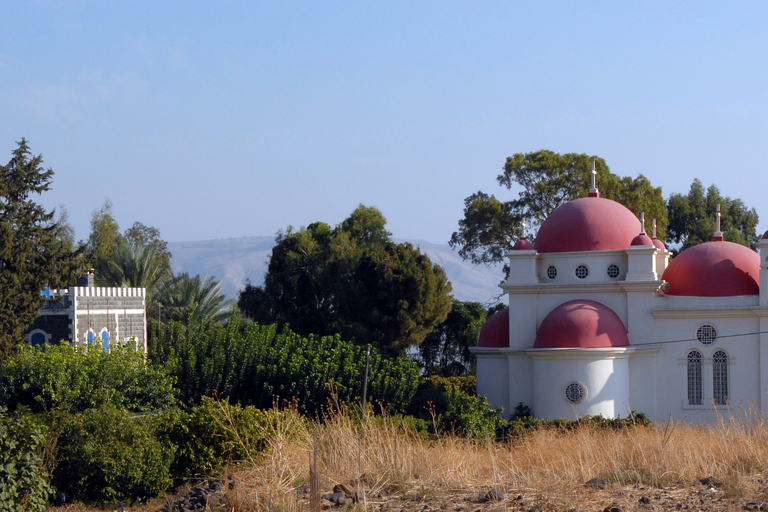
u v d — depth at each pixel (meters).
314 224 66.19
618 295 35.91
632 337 35.44
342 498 12.12
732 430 17.31
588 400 33.34
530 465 15.23
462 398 29.58
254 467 14.44
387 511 11.39
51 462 18.62
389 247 49.38
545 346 34.25
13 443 12.23
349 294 48.00
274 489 12.42
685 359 34.97
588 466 14.29
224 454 19.59
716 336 34.72
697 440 16.47
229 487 13.61
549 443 17.89
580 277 36.62
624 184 57.22
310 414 33.19
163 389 29.25
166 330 35.84
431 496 12.35
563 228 37.16
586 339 33.72
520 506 11.51
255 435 18.86
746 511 10.91
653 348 34.94
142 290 48.78
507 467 14.73
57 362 27.48
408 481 13.14
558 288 36.44
